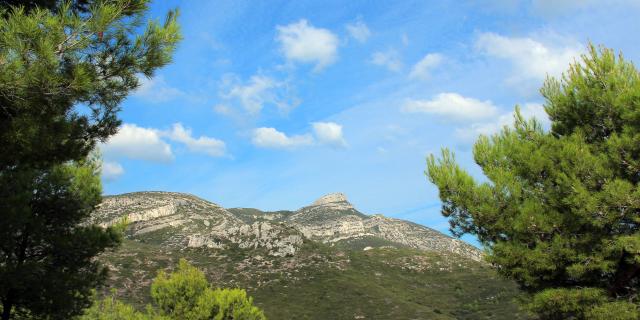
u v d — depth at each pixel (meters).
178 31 7.46
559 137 13.11
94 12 6.57
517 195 12.18
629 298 10.84
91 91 7.04
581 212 10.59
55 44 6.31
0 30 6.04
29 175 13.54
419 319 70.88
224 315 27.34
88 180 15.65
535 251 11.31
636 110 10.73
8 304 12.84
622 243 10.20
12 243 12.84
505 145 13.37
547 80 13.56
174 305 26.86
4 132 7.75
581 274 11.03
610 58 11.95
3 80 6.11
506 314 70.81
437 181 13.34
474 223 12.88
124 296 68.00
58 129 8.27
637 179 11.09
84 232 14.46
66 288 13.43
